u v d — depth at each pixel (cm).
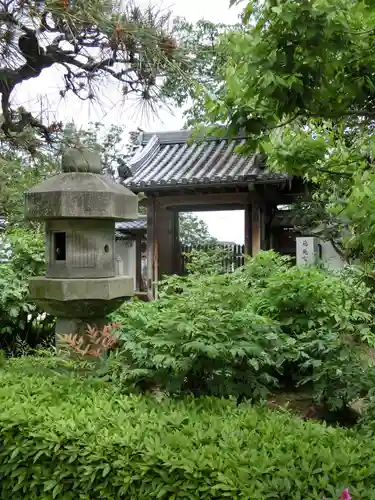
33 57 273
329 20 210
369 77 255
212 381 360
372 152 269
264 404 322
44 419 281
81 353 396
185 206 1027
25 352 626
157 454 238
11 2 244
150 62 269
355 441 248
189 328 331
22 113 285
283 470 216
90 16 250
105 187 432
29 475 268
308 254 865
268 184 877
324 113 251
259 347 354
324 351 395
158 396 354
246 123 243
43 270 650
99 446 251
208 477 226
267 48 223
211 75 284
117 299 451
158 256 1053
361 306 321
